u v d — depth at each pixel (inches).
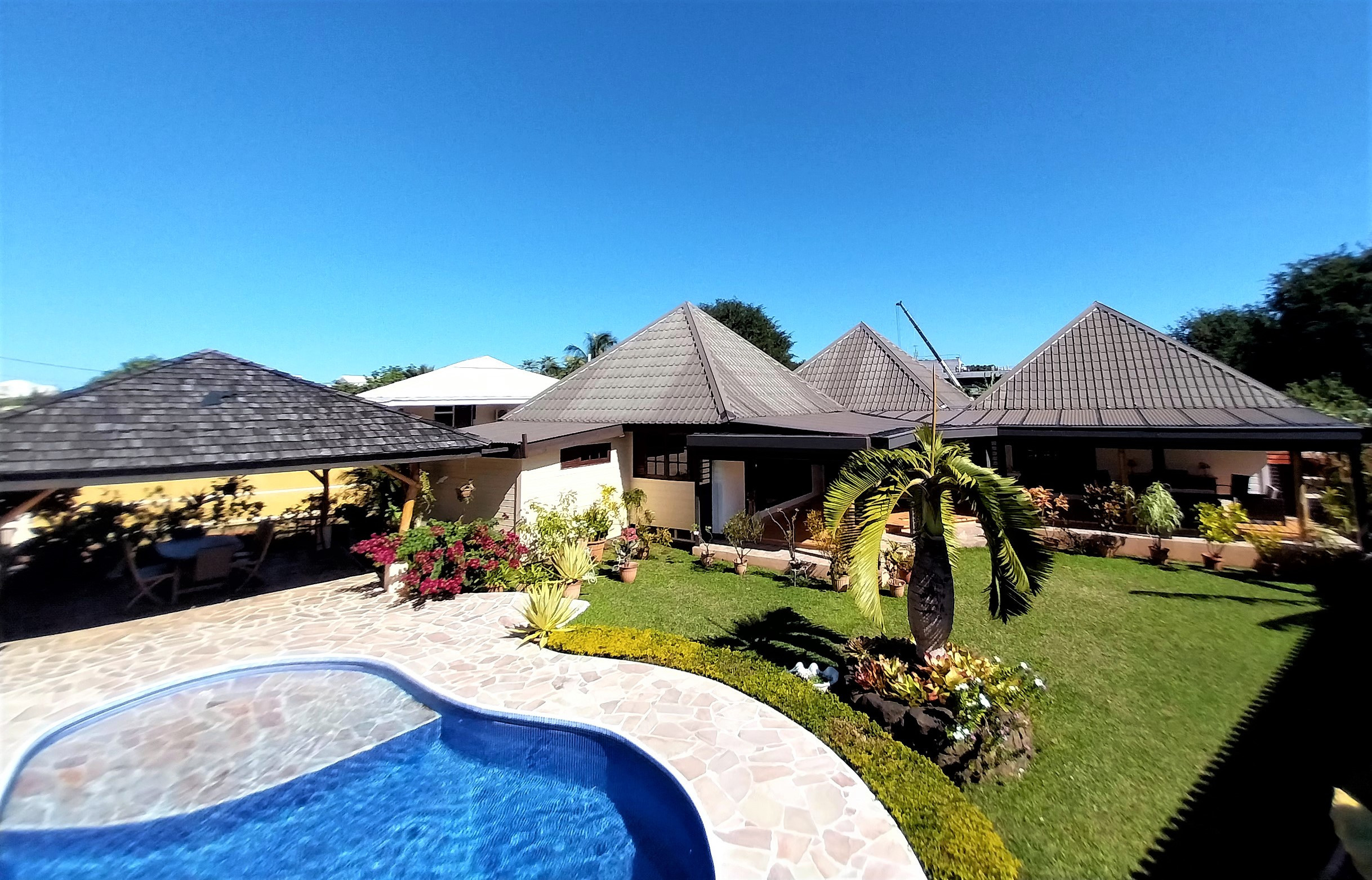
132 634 424.2
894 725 285.6
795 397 917.8
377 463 497.0
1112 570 565.0
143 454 399.9
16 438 372.8
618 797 271.3
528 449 582.9
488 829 250.4
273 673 378.9
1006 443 882.1
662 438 735.7
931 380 1106.1
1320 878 191.6
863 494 311.7
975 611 460.4
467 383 1316.4
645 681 343.6
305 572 583.5
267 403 509.4
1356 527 581.6
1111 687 333.7
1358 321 1176.2
